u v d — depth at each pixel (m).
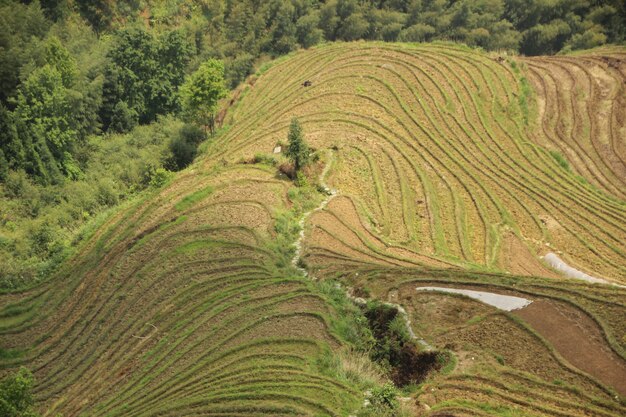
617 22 83.62
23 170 47.88
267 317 28.36
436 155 45.50
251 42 82.31
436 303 27.28
